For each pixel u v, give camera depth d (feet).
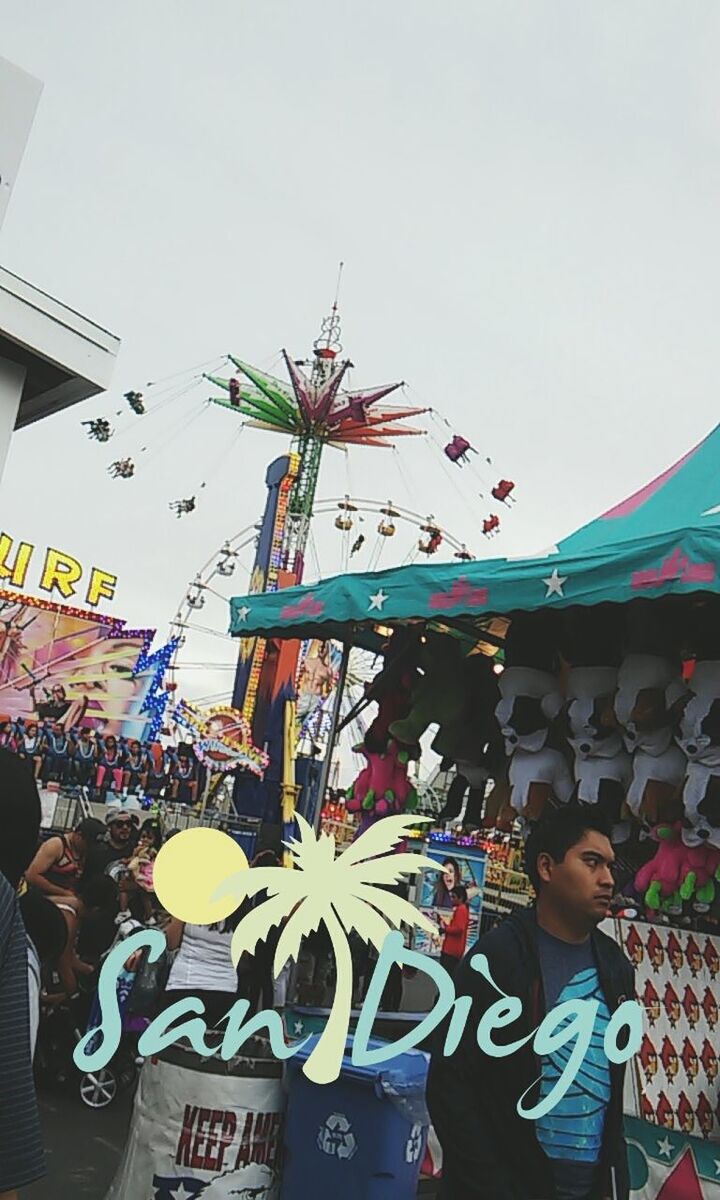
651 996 13.33
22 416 20.74
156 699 75.00
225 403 112.68
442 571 14.52
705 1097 13.35
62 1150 15.79
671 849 14.16
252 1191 10.39
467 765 18.49
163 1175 10.21
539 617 16.44
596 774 15.19
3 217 17.52
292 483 105.50
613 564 12.41
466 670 18.24
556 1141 7.61
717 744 13.48
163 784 66.85
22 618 72.74
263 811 83.92
